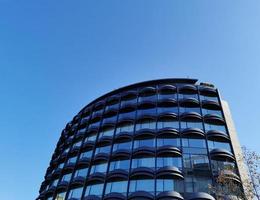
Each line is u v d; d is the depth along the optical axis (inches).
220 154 1496.1
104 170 1620.3
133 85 2119.8
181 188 1373.0
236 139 1740.9
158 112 1797.5
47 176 2177.7
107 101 2124.8
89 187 1585.9
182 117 1710.1
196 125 1685.5
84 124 2119.8
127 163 1569.9
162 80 2058.3
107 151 1723.7
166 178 1427.2
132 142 1662.2
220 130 1676.9
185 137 1614.2
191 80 2049.7
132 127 1780.3
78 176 1691.7
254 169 908.0
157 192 1371.8
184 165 1471.5
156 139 1630.2
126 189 1440.7
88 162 1733.5
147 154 1553.9
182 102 1813.5
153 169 1472.7
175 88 1945.1
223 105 2006.6
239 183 1226.0
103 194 1475.1
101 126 1915.6
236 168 1408.7
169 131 1612.9
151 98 1937.7
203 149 1550.2
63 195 1695.4
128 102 1993.1
